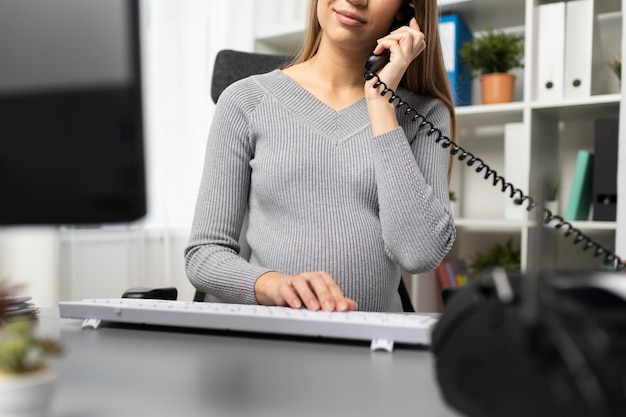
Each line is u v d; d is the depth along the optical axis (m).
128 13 0.35
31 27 0.34
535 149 1.90
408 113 1.24
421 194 1.08
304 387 0.45
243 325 0.62
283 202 1.17
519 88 2.17
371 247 1.14
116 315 0.67
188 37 2.10
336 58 1.27
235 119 1.25
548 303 0.35
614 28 1.99
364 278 1.13
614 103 1.75
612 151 1.77
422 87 1.30
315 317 0.61
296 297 0.78
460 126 2.29
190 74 2.10
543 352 0.33
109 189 0.35
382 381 0.47
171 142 2.01
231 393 0.43
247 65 1.48
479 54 1.98
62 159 0.35
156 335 0.65
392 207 1.07
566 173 2.13
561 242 2.02
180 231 2.06
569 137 2.12
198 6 2.12
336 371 0.50
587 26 1.80
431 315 0.73
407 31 1.19
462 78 2.06
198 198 1.23
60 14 0.34
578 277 0.41
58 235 1.65
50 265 1.61
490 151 2.27
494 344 0.35
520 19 2.13
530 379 0.33
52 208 0.35
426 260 1.07
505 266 1.96
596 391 0.31
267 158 1.19
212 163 1.24
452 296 0.42
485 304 0.37
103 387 0.44
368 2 1.17
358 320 0.60
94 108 0.34
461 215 2.31
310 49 1.38
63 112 0.34
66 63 0.34
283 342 0.61
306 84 1.30
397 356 0.56
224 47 2.25
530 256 0.36
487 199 2.29
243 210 1.25
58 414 0.38
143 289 0.94
